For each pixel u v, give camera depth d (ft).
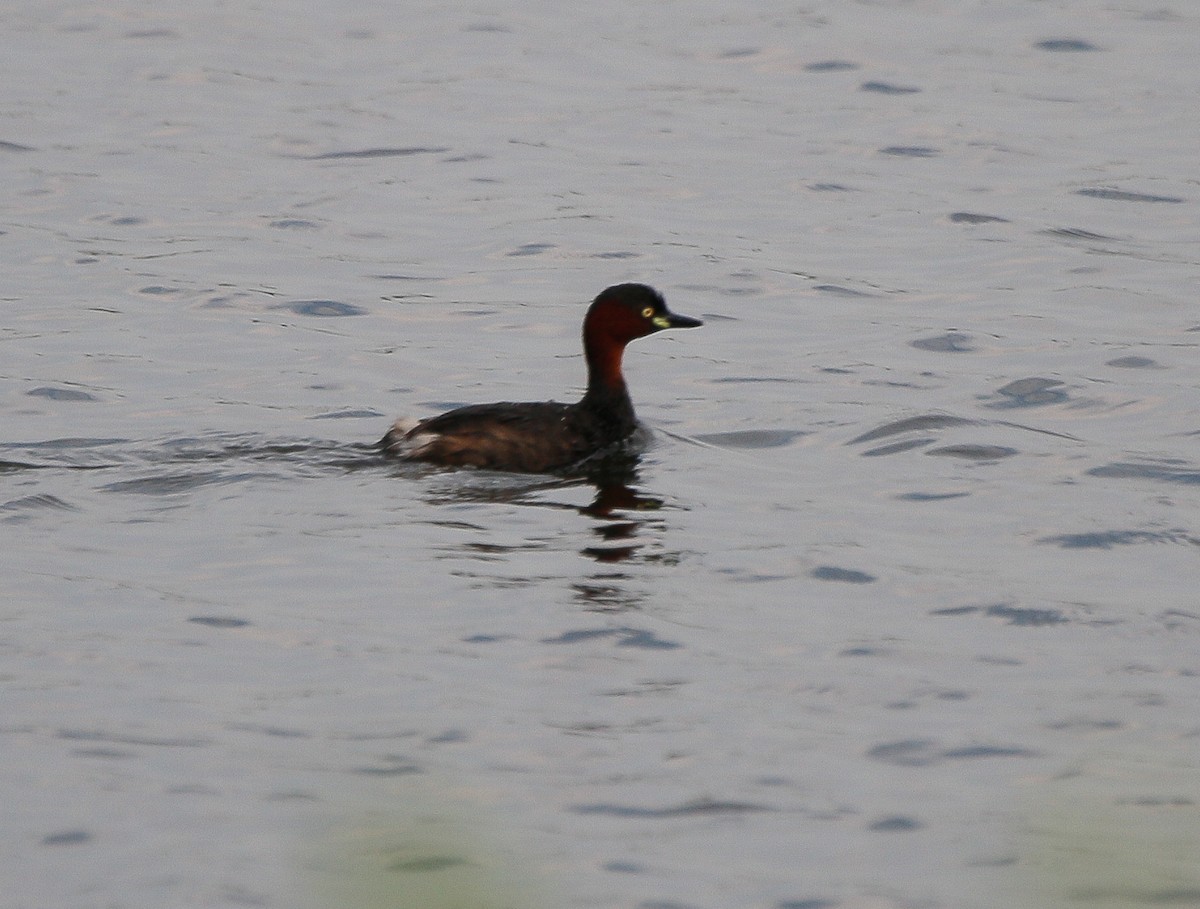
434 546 44.52
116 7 123.54
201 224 80.53
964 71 109.40
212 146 93.04
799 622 40.22
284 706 35.60
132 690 36.19
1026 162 91.40
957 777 33.04
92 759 33.19
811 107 101.96
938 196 85.92
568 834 30.76
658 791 32.40
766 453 53.67
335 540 44.83
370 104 101.55
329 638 38.88
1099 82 106.42
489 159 91.71
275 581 42.09
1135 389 59.82
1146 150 92.94
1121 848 29.09
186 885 28.84
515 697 36.19
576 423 53.06
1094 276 74.08
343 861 29.19
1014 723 35.19
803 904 28.73
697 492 49.57
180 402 57.98
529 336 66.95
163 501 47.73
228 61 110.42
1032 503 48.62
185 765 33.06
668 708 35.81
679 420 57.16
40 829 30.73
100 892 28.84
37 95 101.71
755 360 64.13
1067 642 39.11
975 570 43.45
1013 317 68.85
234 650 38.22
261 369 62.18
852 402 58.90
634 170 90.17
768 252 77.71
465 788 32.24
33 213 81.25
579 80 107.14
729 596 41.70
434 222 81.76
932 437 54.70
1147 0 126.62
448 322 68.44
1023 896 28.48
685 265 75.66
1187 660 38.06
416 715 35.29
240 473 50.08
